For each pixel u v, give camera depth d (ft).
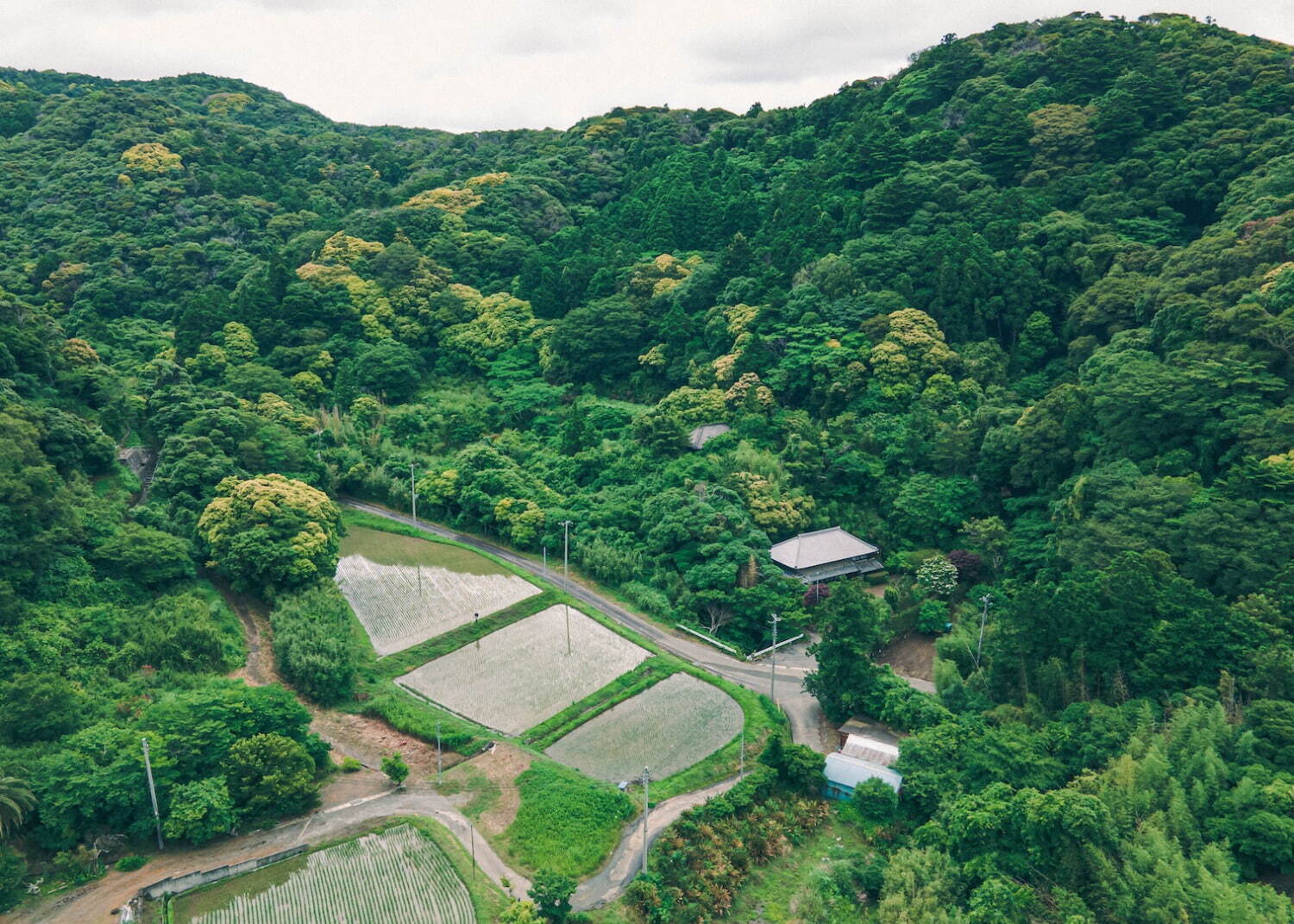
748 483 329.52
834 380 366.22
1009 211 418.10
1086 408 305.53
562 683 256.32
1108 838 172.35
